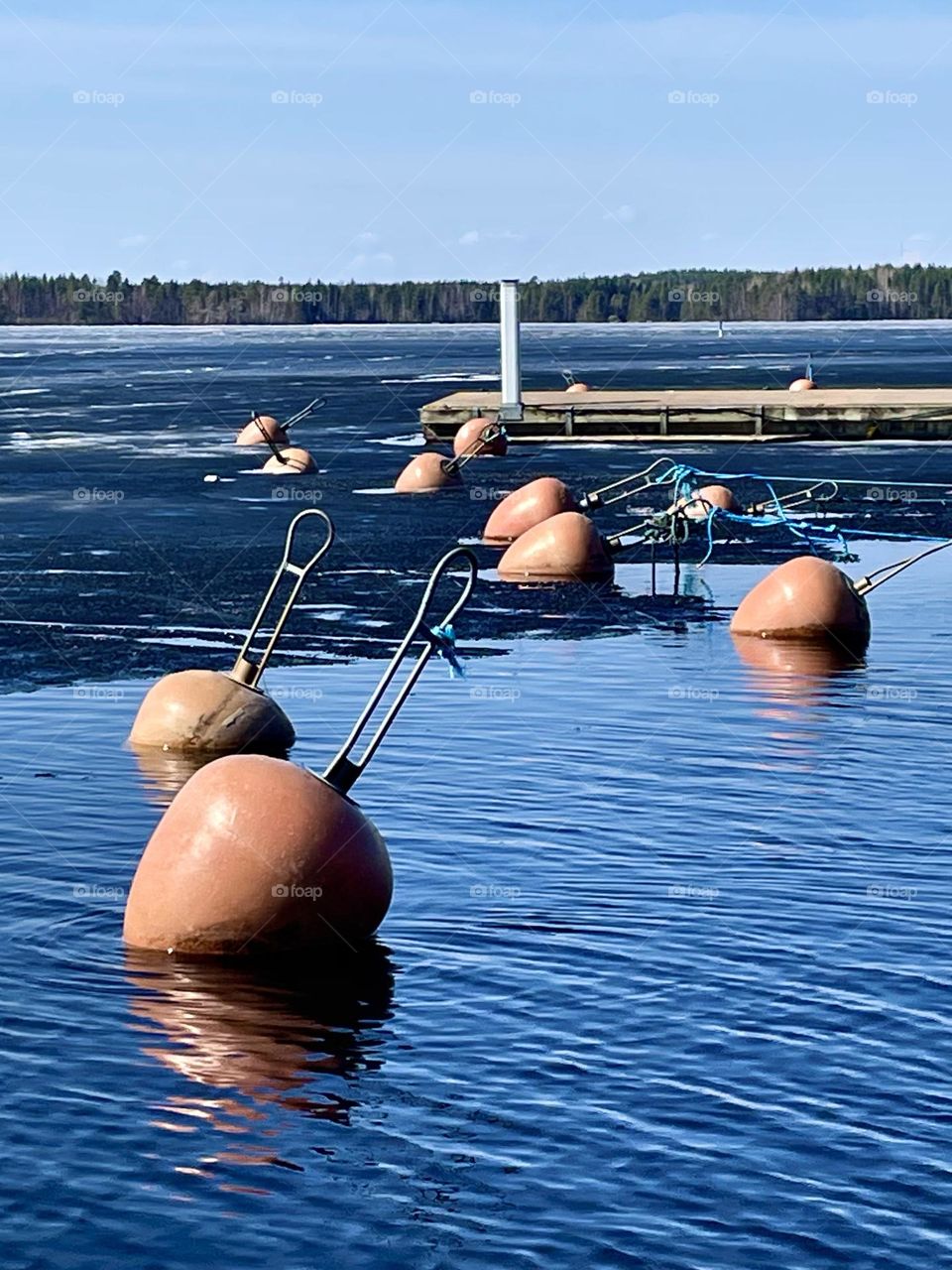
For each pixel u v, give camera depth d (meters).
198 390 74.88
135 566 23.45
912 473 35.44
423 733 13.59
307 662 16.78
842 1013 7.98
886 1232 6.12
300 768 8.97
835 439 44.56
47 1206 6.26
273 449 36.97
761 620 18.06
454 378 83.44
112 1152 6.64
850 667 16.42
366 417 56.16
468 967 8.52
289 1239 6.07
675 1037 7.72
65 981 8.30
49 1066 7.36
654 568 22.33
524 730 13.68
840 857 10.30
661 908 9.40
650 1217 6.21
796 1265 5.93
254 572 22.88
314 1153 6.66
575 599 20.75
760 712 14.35
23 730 13.70
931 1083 7.26
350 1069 7.38
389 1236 6.08
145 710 13.19
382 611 19.78
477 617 19.47
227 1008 8.01
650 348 137.25
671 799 11.59
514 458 39.97
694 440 44.44
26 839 10.65
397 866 10.11
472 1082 7.27
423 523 28.36
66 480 35.75
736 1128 6.87
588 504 23.25
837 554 24.70
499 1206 6.29
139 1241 6.04
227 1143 6.73
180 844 8.76
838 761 12.65
